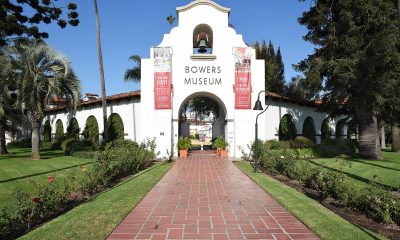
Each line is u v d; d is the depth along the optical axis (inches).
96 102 1156.5
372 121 863.7
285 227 262.5
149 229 258.2
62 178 535.8
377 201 289.1
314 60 850.8
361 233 242.2
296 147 965.2
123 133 1069.1
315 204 334.0
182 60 908.6
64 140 1254.3
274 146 877.8
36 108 823.7
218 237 239.9
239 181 496.7
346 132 1398.9
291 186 462.0
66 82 855.7
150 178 514.9
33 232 246.7
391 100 787.4
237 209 320.2
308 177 445.1
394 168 644.7
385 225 275.0
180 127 1179.9
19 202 277.4
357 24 813.9
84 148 988.6
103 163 464.4
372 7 740.0
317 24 874.8
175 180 507.5
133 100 1037.2
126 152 587.8
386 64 760.3
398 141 1193.4
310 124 1210.0
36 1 700.0
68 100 882.1
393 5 746.8
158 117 890.1
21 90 807.7
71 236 236.7
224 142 912.3
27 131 1727.4
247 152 892.6
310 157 873.5
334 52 837.8
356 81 773.9
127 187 433.7
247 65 908.6
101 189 437.4
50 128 1565.0
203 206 333.1
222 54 915.4
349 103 838.5
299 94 1336.1
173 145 893.2
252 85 916.6
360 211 315.3
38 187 329.1
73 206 343.0
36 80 804.6
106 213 296.8
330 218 281.3
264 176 540.4
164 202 351.6
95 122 1186.0
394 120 981.8
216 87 912.9
